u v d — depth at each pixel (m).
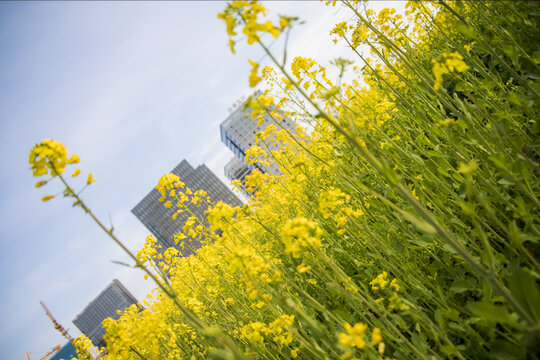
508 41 2.40
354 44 2.70
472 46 2.88
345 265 2.89
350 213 2.06
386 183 2.47
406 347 1.65
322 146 3.24
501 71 3.26
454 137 2.16
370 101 3.87
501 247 1.89
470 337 1.53
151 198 92.69
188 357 3.33
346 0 2.50
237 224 2.51
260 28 1.22
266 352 2.26
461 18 1.88
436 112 2.54
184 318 3.72
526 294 1.16
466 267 1.84
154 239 3.53
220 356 1.46
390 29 3.28
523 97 2.11
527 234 1.59
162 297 4.43
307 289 2.87
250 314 2.74
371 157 1.38
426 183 2.26
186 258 3.32
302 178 3.17
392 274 2.30
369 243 2.20
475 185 2.14
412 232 2.25
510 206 1.58
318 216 3.13
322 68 2.82
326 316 1.80
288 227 1.65
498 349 1.35
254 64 1.31
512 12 2.42
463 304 1.86
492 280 1.17
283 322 1.71
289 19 1.15
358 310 1.93
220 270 3.66
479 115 2.46
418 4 2.90
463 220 2.24
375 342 1.35
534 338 1.22
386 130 3.87
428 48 4.27
